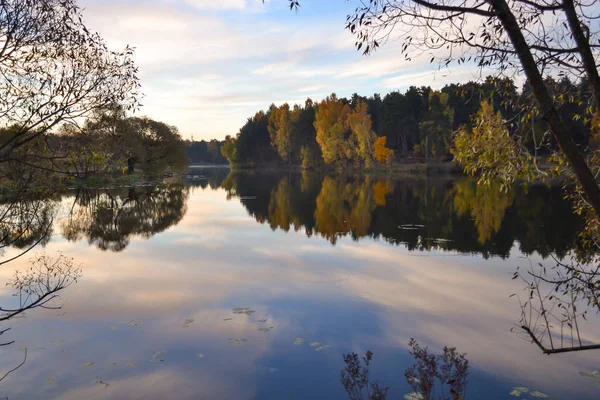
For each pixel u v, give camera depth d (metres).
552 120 2.90
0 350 6.75
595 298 5.34
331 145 70.56
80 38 5.05
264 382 5.81
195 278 11.03
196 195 36.22
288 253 14.18
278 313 8.45
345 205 27.81
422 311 8.53
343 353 6.69
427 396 4.89
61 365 6.27
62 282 10.57
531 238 15.77
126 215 23.62
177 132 51.66
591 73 3.06
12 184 4.74
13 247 14.96
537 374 5.94
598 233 5.44
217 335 7.35
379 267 12.19
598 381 5.73
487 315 8.27
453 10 2.99
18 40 4.62
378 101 84.69
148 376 5.98
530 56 2.89
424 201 28.95
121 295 9.57
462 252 13.99
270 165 109.31
